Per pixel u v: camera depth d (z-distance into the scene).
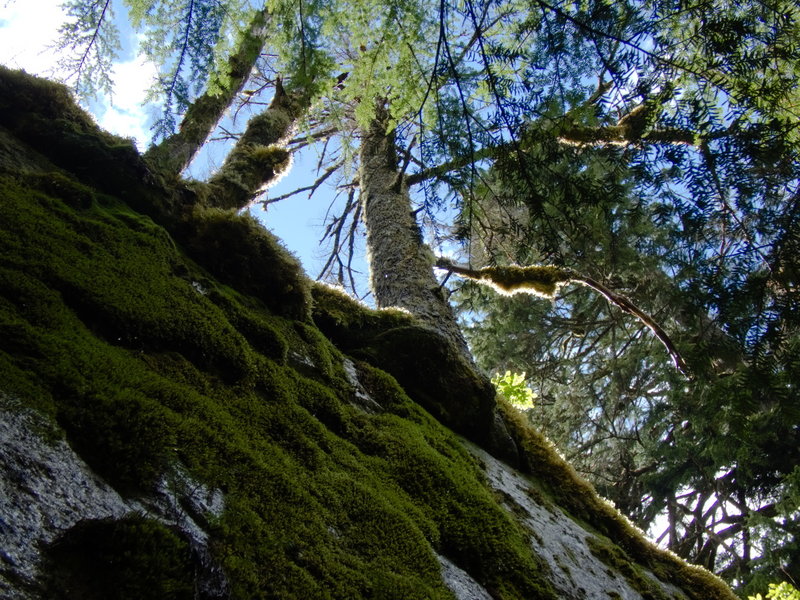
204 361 2.92
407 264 5.79
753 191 2.45
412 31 2.97
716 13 2.62
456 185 2.78
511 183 2.82
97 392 2.18
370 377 4.16
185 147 4.45
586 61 2.60
